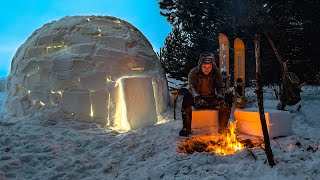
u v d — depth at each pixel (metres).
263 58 5.91
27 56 4.53
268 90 5.68
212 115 3.46
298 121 3.76
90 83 4.00
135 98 3.86
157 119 4.00
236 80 3.91
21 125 3.71
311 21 5.57
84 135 3.45
